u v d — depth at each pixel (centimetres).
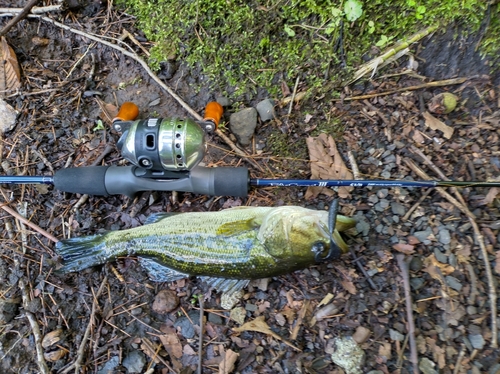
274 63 51
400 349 43
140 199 49
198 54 52
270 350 44
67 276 47
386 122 50
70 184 45
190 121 40
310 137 50
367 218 47
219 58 52
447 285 45
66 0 53
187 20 51
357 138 50
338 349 43
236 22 51
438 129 49
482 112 49
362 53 50
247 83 52
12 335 45
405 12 49
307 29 50
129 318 46
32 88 53
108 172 45
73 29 54
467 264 45
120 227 49
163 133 38
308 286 45
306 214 40
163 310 46
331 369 43
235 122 51
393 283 45
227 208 48
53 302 46
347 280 45
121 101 53
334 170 49
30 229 49
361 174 48
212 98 52
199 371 44
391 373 42
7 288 47
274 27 51
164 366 44
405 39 49
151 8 52
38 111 52
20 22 54
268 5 50
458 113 50
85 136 51
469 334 43
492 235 46
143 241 44
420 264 45
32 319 46
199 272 43
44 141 51
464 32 48
